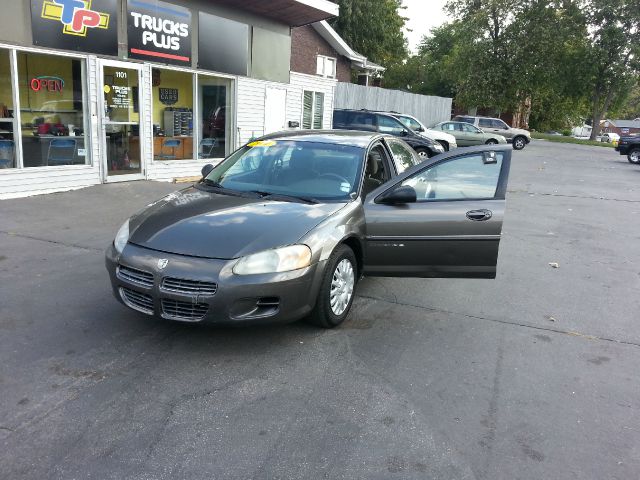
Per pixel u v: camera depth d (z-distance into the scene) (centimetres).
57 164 943
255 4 1230
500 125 3102
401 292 561
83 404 328
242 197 475
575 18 3975
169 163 1153
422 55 5966
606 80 4244
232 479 270
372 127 1894
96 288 520
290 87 1501
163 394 343
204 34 1180
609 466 295
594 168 2178
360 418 327
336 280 443
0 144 858
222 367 380
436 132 2169
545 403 356
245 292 376
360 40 3453
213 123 1271
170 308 386
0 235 685
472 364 406
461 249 475
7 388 342
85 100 968
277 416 325
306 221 425
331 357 404
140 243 406
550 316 514
